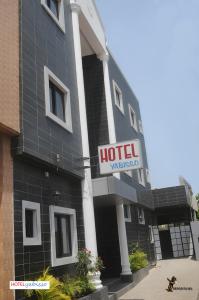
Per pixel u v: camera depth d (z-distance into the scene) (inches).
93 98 681.0
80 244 446.9
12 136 333.7
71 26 544.1
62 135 431.8
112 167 481.7
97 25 662.5
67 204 434.9
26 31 382.9
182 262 942.4
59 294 314.5
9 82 334.3
